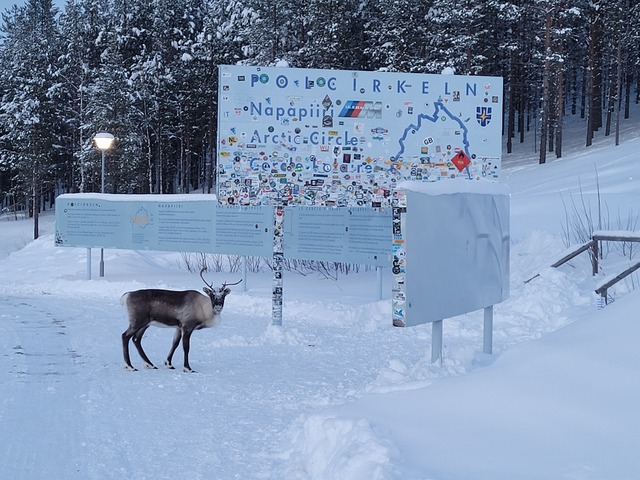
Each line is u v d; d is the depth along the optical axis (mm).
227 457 5910
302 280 20719
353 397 7715
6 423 6922
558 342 6469
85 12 65812
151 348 11695
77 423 6984
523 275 16391
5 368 9750
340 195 14039
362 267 22781
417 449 4812
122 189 53031
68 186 71750
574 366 5785
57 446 6215
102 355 10938
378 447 4715
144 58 60906
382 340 12648
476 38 50156
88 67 64562
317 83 13992
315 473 5199
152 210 20391
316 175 14016
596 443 4551
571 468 4258
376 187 14086
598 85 61625
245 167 13930
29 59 66062
